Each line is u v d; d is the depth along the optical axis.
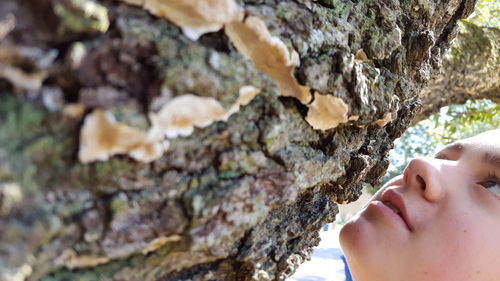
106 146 0.17
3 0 0.15
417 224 0.28
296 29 0.22
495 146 0.31
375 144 0.32
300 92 0.22
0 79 0.16
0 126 0.16
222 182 0.20
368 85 0.25
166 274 0.21
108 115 0.17
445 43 0.37
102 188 0.18
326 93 0.22
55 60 0.16
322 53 0.23
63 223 0.17
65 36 0.17
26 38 0.16
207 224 0.20
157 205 0.19
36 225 0.16
